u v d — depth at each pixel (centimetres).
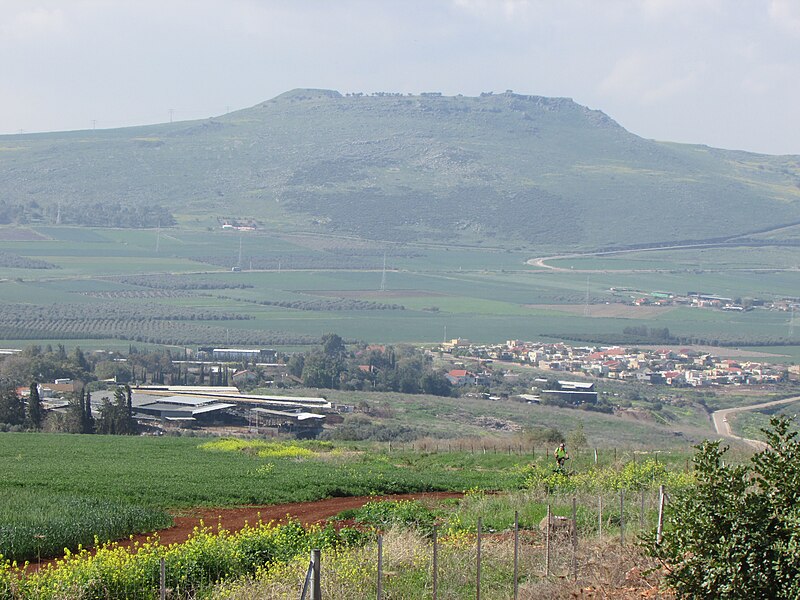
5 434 10044
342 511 4712
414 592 2916
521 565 3219
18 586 2767
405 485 5766
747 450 6700
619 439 14500
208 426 13538
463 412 16812
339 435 13438
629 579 2889
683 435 15625
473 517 4234
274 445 8675
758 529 2020
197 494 5216
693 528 2061
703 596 2053
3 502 4519
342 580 2845
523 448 8906
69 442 8975
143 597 2859
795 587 1972
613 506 4378
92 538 3916
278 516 4684
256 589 2828
